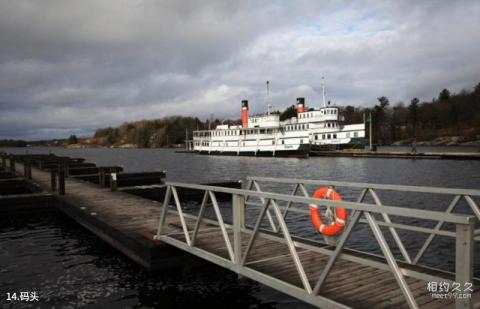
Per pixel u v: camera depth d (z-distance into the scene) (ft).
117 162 250.78
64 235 51.01
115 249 43.24
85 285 32.81
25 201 64.34
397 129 516.32
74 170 121.49
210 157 277.85
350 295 20.16
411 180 115.55
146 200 61.26
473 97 522.88
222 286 32.12
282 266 25.08
